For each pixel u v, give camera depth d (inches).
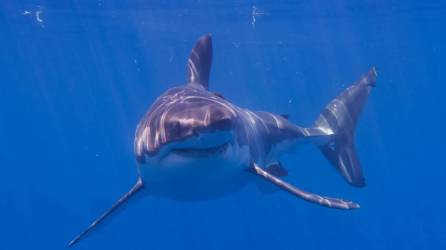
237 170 197.3
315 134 355.9
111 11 786.2
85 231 221.3
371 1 757.9
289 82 1982.0
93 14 806.5
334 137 377.4
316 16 861.8
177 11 792.3
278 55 1381.6
